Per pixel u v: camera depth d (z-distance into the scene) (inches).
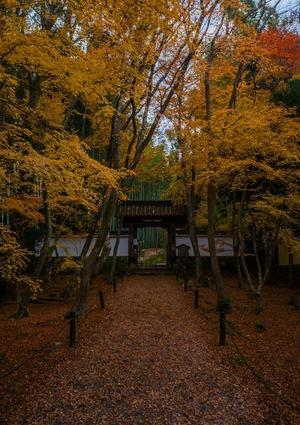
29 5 266.8
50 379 271.4
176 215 1010.7
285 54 546.3
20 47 271.0
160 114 454.3
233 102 504.7
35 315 510.9
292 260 789.9
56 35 317.7
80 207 689.6
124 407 229.3
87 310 529.7
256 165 431.8
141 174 918.4
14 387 254.5
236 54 472.1
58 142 294.2
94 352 337.7
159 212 1015.0
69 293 669.3
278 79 623.5
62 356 324.2
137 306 572.7
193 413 222.2
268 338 386.9
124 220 1061.8
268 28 567.5
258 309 508.4
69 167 296.8
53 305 602.9
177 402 237.0
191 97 615.5
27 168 263.7
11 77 294.0
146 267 1055.6
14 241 339.3
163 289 750.5
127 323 458.3
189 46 406.9
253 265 994.7
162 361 315.6
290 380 271.4
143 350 346.9
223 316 365.1
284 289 754.2
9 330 419.2
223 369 295.7
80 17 296.2
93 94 366.9
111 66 343.9
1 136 270.2
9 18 261.9
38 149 354.6
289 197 479.2
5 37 260.1
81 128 687.7
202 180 515.8
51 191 339.9
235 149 447.5
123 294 691.4
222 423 210.1
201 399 241.1
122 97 453.7
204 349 349.7
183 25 377.4
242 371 290.4
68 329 421.4
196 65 494.0
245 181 530.3
